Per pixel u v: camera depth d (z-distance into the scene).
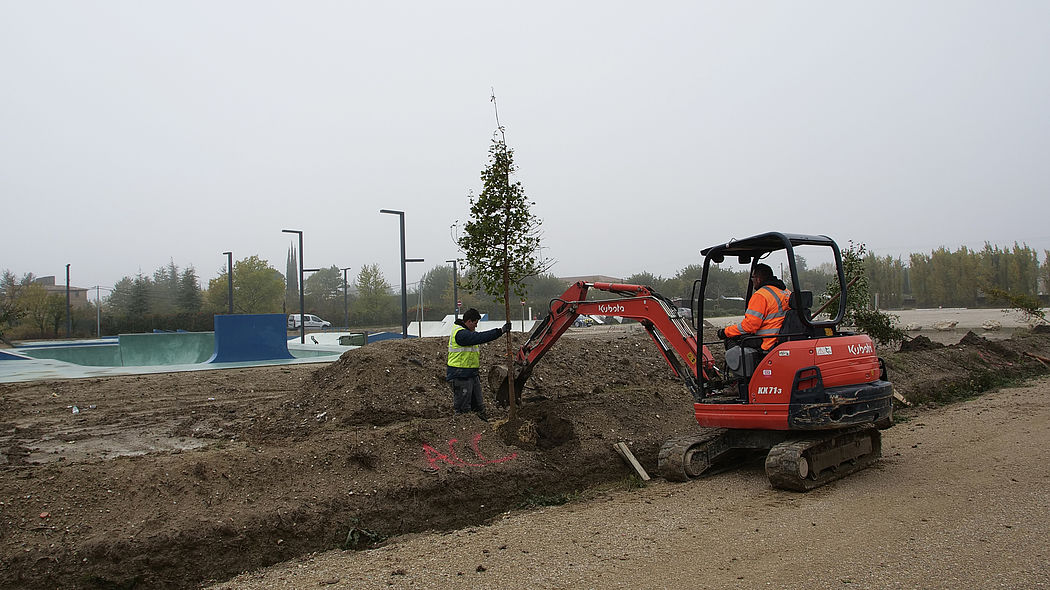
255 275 55.56
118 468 7.15
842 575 4.90
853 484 7.68
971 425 11.03
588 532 6.35
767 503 7.04
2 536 5.99
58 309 51.12
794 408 7.45
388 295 65.88
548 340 9.73
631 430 10.00
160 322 54.34
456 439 8.56
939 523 6.03
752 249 8.50
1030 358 19.38
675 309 9.18
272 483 7.23
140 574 5.90
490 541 6.27
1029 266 62.00
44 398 13.23
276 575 5.88
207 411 11.90
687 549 5.65
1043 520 5.96
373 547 6.68
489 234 8.75
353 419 9.66
